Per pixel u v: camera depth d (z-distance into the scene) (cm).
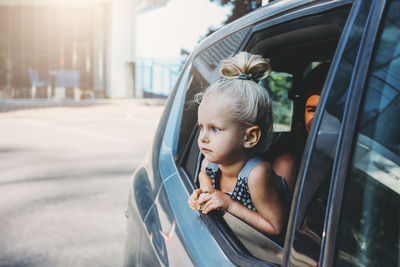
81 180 550
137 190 170
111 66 2042
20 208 432
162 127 179
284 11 116
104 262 314
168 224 128
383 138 68
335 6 96
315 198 73
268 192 105
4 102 1842
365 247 66
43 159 688
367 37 71
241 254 97
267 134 108
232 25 146
